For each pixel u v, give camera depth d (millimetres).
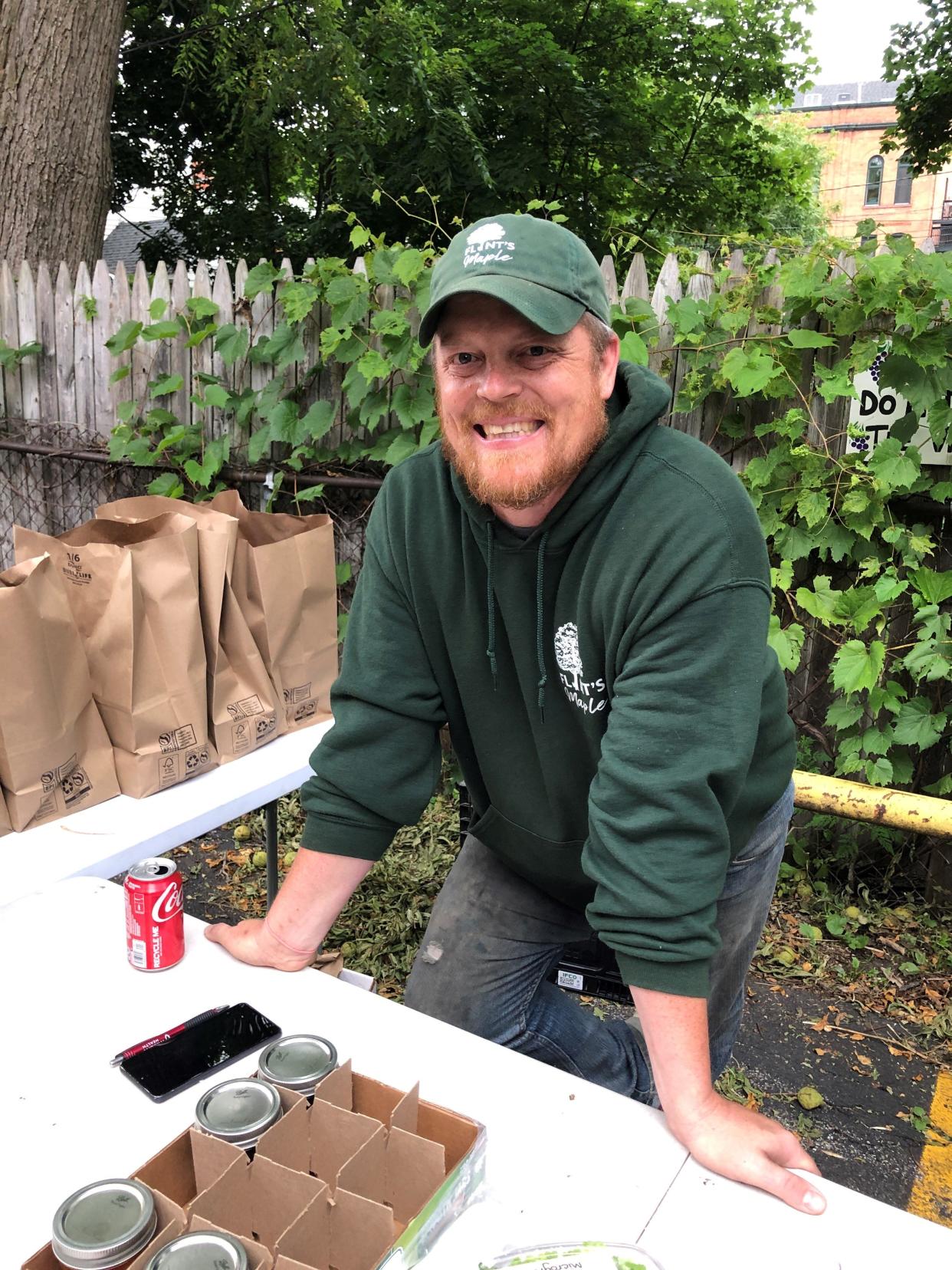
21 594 1564
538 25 9906
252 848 3473
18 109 4992
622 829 1058
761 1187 914
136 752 1740
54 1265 738
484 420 1116
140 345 3979
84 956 1278
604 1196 904
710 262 3211
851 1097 2369
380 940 2877
